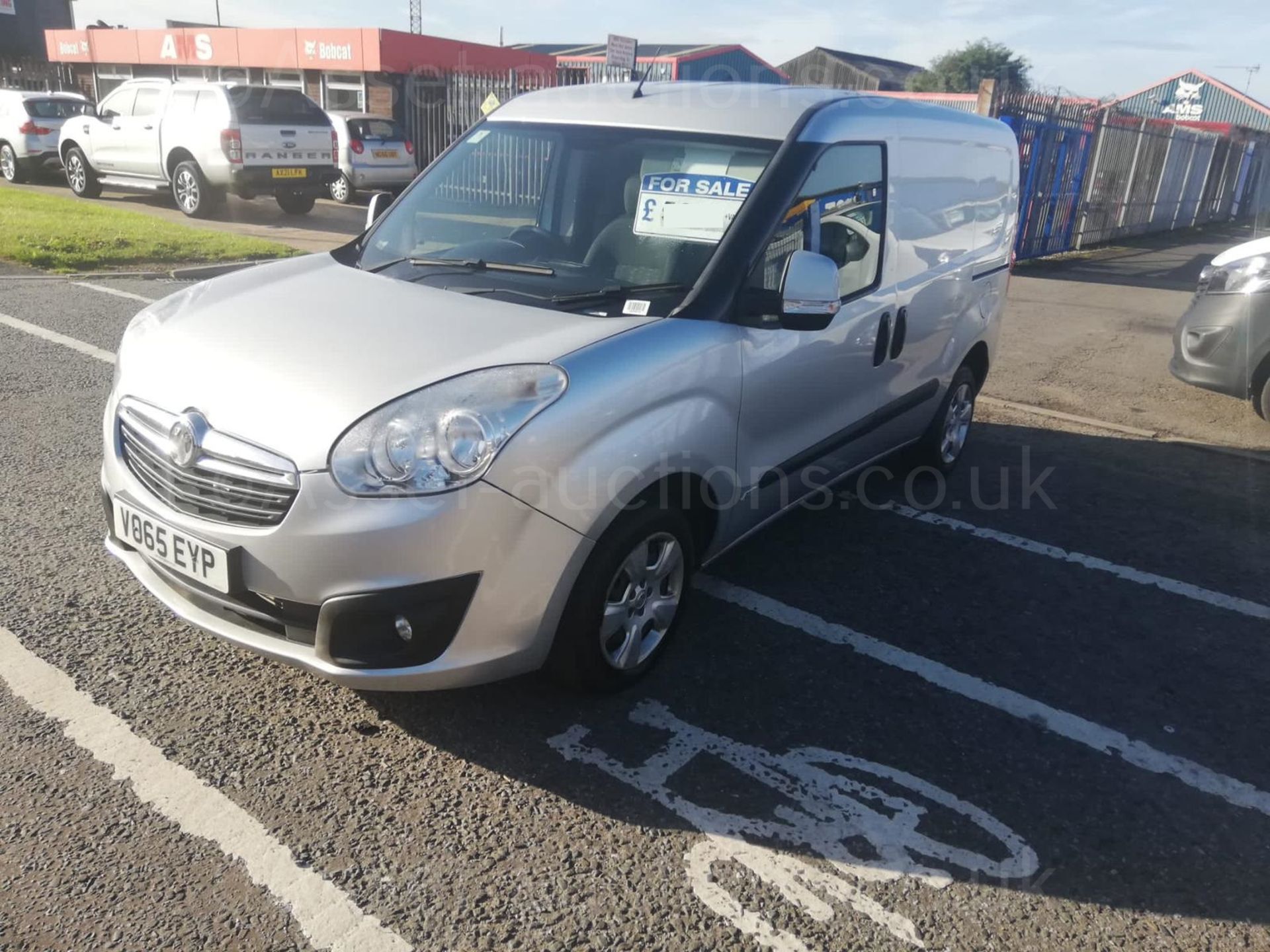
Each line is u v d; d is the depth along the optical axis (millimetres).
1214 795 3020
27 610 3547
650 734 3115
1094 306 11766
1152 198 20734
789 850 2672
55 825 2562
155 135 15086
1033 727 3301
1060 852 2729
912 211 4410
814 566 4406
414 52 23453
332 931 2312
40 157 18188
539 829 2682
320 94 24906
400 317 3105
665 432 3006
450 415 2629
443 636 2699
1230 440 6691
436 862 2543
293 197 15805
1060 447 6383
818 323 3295
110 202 16438
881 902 2516
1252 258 6613
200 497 2742
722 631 3773
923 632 3881
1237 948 2445
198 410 2768
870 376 4258
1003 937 2432
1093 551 4762
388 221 4113
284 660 2736
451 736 3037
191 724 3004
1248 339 6574
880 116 4188
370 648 2668
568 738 3066
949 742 3186
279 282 3533
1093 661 3750
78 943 2230
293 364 2818
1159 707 3469
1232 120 41281
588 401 2793
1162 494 5582
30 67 33250
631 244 3553
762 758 3043
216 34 26812
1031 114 14273
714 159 3656
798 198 3572
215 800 2697
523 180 3967
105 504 3230
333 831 2619
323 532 2559
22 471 4777
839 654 3668
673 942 2354
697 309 3244
